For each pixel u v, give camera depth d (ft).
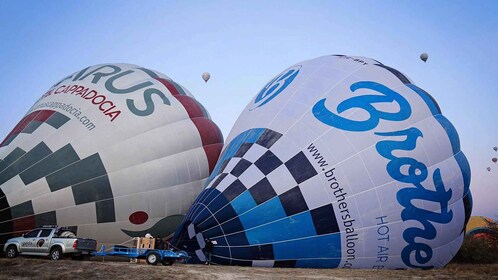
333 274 41.11
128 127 60.95
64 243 47.52
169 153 63.46
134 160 59.62
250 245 45.39
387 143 48.96
